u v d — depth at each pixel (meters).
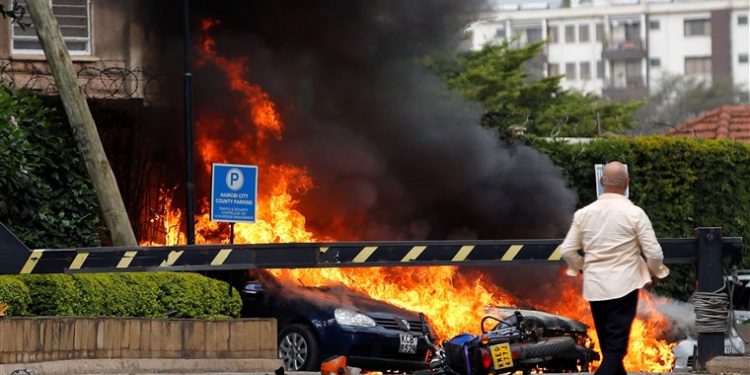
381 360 31.78
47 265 27.41
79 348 26.20
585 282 20.73
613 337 20.52
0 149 34.94
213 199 33.94
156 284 30.59
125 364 26.92
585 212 20.80
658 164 52.12
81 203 37.69
